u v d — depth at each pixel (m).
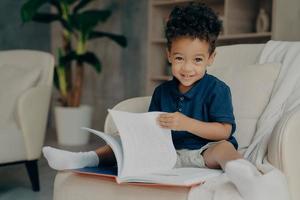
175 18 1.19
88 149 3.55
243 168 0.91
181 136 1.28
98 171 1.12
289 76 1.41
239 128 1.40
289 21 2.63
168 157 1.12
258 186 0.92
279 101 1.37
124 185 1.08
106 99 4.21
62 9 3.65
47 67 2.50
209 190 0.99
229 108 1.24
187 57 1.17
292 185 1.06
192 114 1.28
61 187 1.19
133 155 1.07
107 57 4.18
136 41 3.93
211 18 1.19
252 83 1.44
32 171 2.34
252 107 1.41
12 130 2.25
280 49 1.55
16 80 2.45
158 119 1.18
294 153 1.07
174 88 1.33
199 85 1.29
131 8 3.96
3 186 2.43
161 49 3.49
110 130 1.40
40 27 4.55
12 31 4.31
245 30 3.04
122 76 4.06
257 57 1.60
